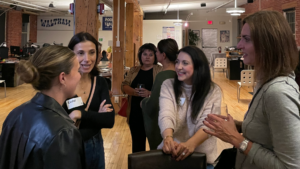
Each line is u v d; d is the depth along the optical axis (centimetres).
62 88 111
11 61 1019
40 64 105
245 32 115
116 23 595
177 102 165
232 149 135
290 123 98
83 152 107
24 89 953
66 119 105
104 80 192
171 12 2070
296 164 96
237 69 1258
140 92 272
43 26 1834
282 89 101
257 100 111
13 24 1620
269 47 106
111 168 333
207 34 2086
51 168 94
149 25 1571
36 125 99
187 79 165
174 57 244
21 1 1282
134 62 982
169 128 152
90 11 423
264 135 110
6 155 105
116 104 620
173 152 136
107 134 476
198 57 159
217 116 122
